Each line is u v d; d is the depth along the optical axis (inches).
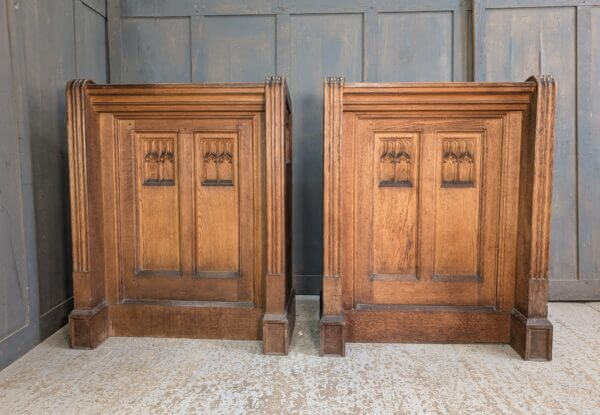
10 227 78.5
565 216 115.0
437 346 84.7
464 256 86.0
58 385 68.9
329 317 80.7
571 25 113.5
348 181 84.1
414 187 85.4
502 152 83.4
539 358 78.4
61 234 95.4
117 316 88.7
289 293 94.0
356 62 117.1
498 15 114.3
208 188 87.1
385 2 115.3
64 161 97.3
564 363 77.3
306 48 117.4
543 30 113.9
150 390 67.5
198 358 79.0
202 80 118.6
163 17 118.3
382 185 85.4
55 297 92.7
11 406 62.8
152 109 84.9
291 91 118.0
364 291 86.8
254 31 117.8
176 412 61.4
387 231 86.2
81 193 82.4
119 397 65.4
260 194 85.3
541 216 78.4
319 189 119.3
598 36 113.0
